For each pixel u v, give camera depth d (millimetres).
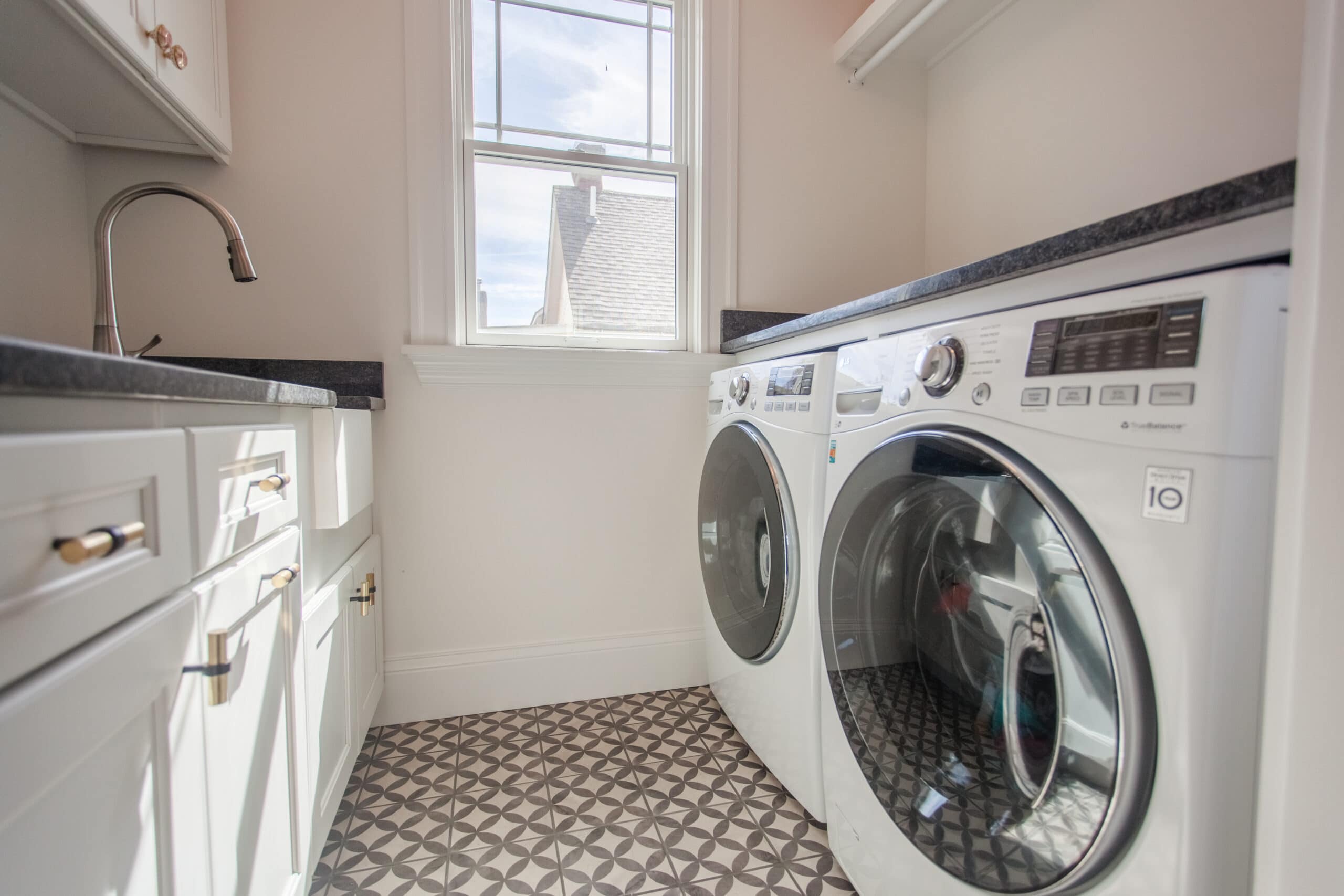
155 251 1523
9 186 1214
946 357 844
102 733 472
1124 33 1520
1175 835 575
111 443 486
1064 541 666
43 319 1304
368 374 1651
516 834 1293
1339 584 512
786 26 2004
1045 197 1733
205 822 639
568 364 1788
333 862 1207
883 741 1011
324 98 1625
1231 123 1307
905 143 2148
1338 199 510
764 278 2002
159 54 1166
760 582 1499
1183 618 565
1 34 1010
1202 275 587
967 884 824
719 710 1839
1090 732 646
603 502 1897
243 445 756
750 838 1282
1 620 376
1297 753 536
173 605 588
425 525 1754
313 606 1035
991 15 1888
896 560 992
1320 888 522
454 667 1787
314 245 1631
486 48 1815
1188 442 567
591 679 1906
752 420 1473
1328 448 517
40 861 414
